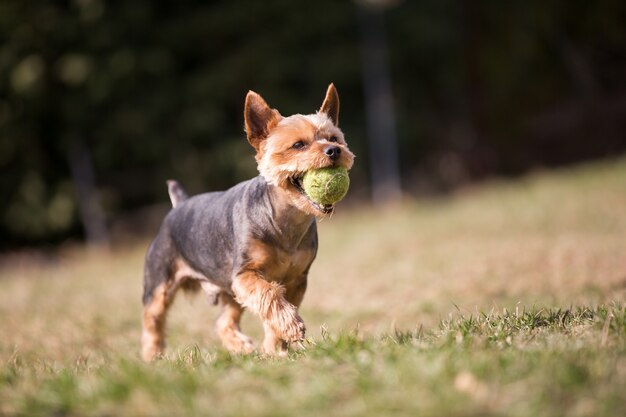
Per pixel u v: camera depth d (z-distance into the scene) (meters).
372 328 6.32
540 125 24.12
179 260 5.92
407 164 24.27
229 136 22.03
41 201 20.48
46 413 3.43
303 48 23.23
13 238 21.56
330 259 11.91
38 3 20.12
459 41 24.83
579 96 24.08
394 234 13.82
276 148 4.95
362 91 24.14
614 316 4.31
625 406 3.09
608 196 14.16
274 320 4.78
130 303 9.23
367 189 22.58
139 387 3.57
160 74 21.22
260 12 22.36
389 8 23.58
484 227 13.13
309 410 3.21
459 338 4.25
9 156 20.69
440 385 3.30
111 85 20.31
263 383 3.61
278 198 5.01
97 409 3.41
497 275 8.41
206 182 21.67
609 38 23.64
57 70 20.44
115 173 21.88
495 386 3.28
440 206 17.91
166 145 21.34
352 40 23.56
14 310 9.09
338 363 3.86
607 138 22.84
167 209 21.44
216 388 3.55
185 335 6.74
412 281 8.78
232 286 5.13
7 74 20.02
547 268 8.53
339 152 4.80
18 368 4.76
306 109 22.31
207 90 21.48
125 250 18.64
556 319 4.71
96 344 6.77
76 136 20.84
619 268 8.04
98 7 20.14
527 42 24.53
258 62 21.94
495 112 24.56
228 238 5.26
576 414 3.04
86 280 12.48
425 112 25.20
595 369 3.41
